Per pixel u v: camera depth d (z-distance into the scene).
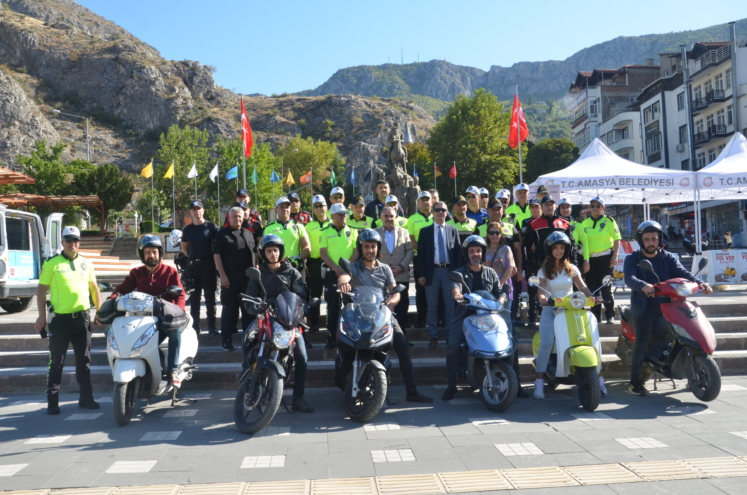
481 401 6.72
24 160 52.38
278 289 6.40
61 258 6.71
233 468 4.71
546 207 9.05
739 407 6.34
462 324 6.90
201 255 8.83
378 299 6.34
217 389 7.72
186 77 141.75
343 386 6.61
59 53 131.75
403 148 23.06
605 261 9.41
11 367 8.38
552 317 6.79
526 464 4.69
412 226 9.37
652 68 72.12
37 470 4.71
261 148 69.12
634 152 61.75
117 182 52.19
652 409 6.36
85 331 6.79
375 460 4.86
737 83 41.81
